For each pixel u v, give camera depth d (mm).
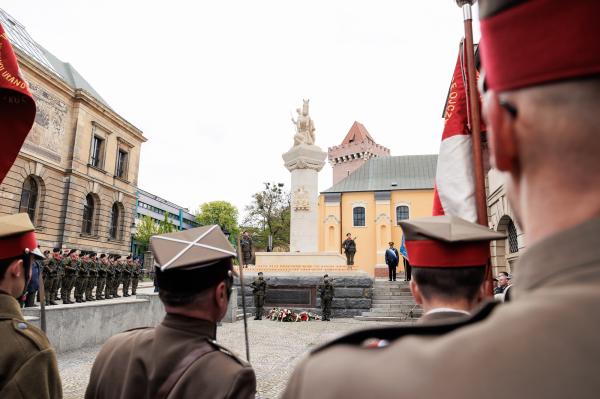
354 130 65312
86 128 33812
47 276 13820
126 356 1918
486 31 678
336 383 583
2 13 30281
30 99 2600
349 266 19859
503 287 10789
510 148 662
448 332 640
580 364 439
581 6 548
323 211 45094
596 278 511
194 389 1676
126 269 20125
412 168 47094
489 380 463
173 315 1912
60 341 8953
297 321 17078
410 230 1807
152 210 86938
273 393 6695
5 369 1866
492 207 17078
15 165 27297
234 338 12297
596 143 559
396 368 543
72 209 31938
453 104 4520
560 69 565
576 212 569
